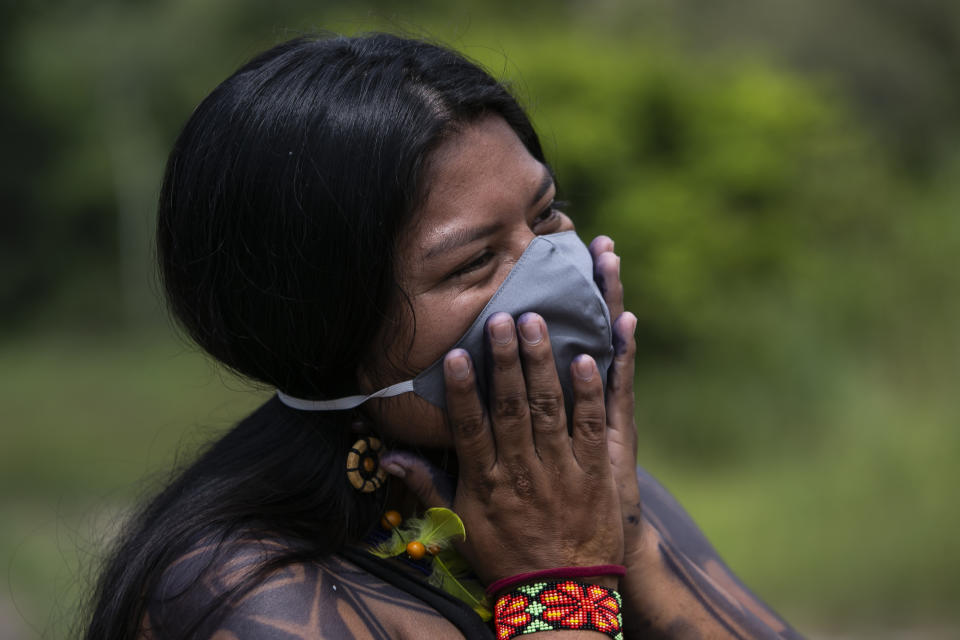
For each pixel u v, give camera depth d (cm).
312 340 129
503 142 131
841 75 1518
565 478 131
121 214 1862
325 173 123
